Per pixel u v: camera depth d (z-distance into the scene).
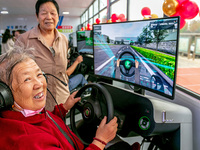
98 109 0.94
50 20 1.46
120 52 1.27
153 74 1.05
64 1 8.88
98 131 0.81
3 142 0.58
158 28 0.97
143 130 1.03
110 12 5.56
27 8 11.19
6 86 0.61
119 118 1.09
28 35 1.52
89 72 2.43
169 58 0.92
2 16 14.48
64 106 1.09
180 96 1.55
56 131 0.76
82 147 0.94
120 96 1.20
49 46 1.55
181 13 1.78
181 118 1.07
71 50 3.42
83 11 12.45
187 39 5.27
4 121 0.62
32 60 0.70
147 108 1.00
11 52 0.68
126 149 1.07
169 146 1.20
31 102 0.67
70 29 15.49
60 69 1.61
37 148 0.58
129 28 1.16
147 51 1.06
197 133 1.35
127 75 1.26
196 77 5.09
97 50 1.49
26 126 0.63
